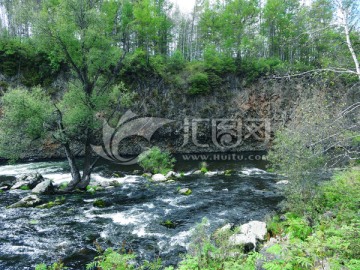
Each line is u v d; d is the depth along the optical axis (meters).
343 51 7.95
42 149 28.16
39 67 29.77
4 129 14.10
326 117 8.65
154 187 17.22
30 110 14.17
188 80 34.97
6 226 10.36
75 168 16.09
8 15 37.62
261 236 8.77
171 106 34.47
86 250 8.51
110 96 17.44
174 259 7.92
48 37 14.98
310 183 9.45
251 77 35.91
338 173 11.22
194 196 15.09
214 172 22.09
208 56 37.53
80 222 10.95
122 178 19.84
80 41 15.38
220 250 6.04
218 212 12.34
